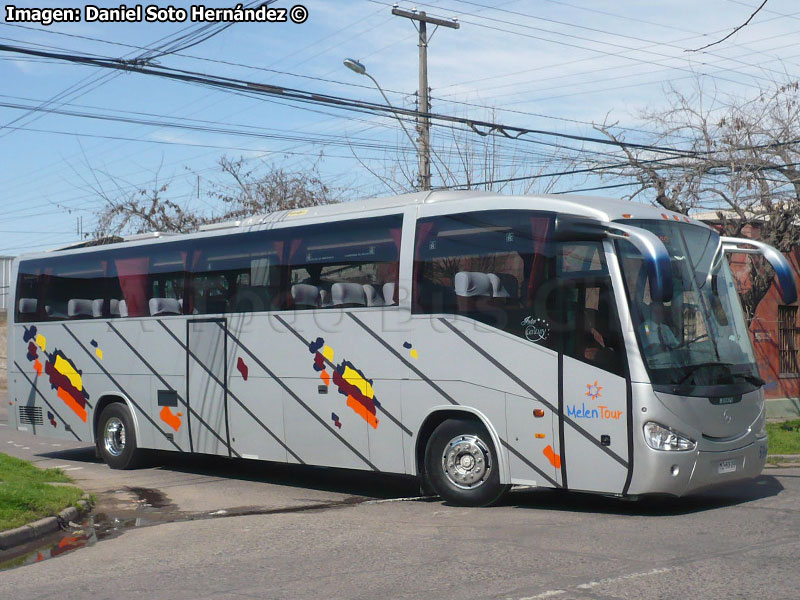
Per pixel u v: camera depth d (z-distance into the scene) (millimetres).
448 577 7469
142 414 15398
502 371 10805
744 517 10008
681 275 10578
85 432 16422
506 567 7754
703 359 10375
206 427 14289
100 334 16141
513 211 10969
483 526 9844
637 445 9812
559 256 10523
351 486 13859
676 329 10281
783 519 9844
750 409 10766
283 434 13156
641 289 10148
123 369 15711
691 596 6625
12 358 17797
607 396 10031
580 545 8602
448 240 11484
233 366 13875
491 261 11062
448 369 11273
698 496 11883
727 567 7512
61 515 10914
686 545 8484
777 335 24438
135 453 15625
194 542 9555
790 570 7371
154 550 9234
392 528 9922
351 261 12492
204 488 13766
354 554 8570
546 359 10484
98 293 16250
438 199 11906
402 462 11734
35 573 8414
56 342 16953
